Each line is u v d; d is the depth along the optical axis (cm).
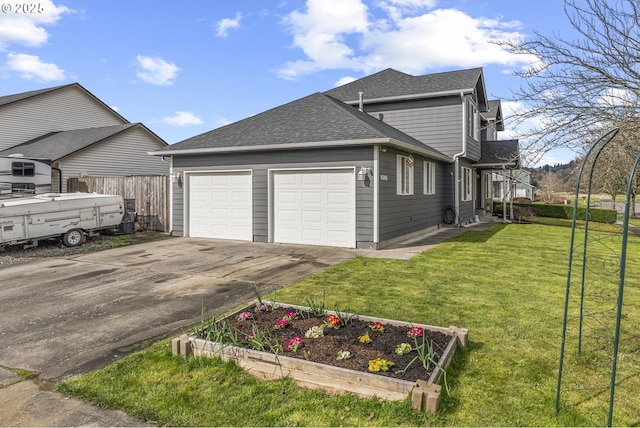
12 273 745
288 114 1258
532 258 884
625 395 310
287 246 1039
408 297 565
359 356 338
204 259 869
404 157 1152
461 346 382
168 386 321
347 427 267
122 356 382
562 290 611
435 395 277
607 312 506
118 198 1148
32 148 1922
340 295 577
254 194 1120
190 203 1224
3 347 406
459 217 1551
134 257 896
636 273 759
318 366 314
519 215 2130
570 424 273
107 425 273
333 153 1015
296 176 1066
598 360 369
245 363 344
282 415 281
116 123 2606
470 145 1595
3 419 279
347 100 1606
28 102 2131
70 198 1038
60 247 1022
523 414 283
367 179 980
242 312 452
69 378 338
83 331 450
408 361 330
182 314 506
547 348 395
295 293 590
